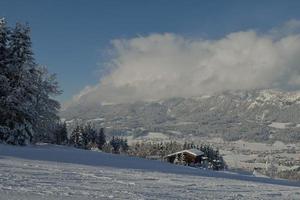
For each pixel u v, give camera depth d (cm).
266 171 13350
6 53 4316
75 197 1073
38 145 4519
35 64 4466
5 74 4262
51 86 5375
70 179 1570
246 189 1925
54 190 1175
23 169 1788
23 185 1220
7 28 4384
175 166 3972
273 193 1836
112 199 1099
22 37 4372
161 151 12262
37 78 4862
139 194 1262
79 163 2645
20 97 4216
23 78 4297
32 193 1069
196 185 1867
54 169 1959
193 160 8456
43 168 1956
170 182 1888
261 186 2220
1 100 4116
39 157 2792
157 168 3028
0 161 2122
